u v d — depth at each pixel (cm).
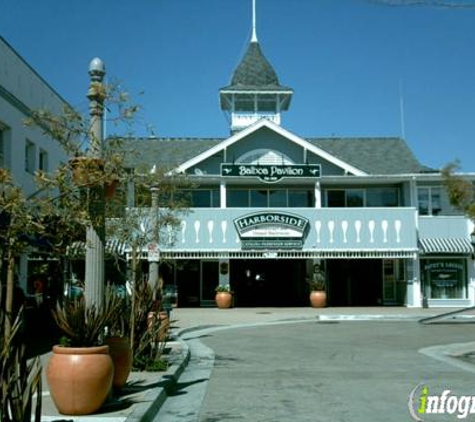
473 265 3244
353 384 1115
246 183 3316
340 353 1580
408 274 3234
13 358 607
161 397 948
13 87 1947
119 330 1182
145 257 2697
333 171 3306
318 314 2775
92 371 792
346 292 3441
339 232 3141
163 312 1612
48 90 2281
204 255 3098
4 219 630
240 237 3109
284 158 3294
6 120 1888
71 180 747
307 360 1450
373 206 3403
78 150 862
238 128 3778
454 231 3234
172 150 3650
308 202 3375
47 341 1652
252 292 3503
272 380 1162
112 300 937
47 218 702
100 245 909
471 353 1591
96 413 805
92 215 860
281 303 3497
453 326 2344
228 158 3281
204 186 3334
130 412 809
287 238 3123
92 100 884
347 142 3778
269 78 3900
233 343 1811
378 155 3609
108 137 1005
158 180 1773
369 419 840
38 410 585
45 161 2289
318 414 872
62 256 739
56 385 791
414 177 3241
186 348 1575
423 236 3222
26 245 655
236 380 1163
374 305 3394
